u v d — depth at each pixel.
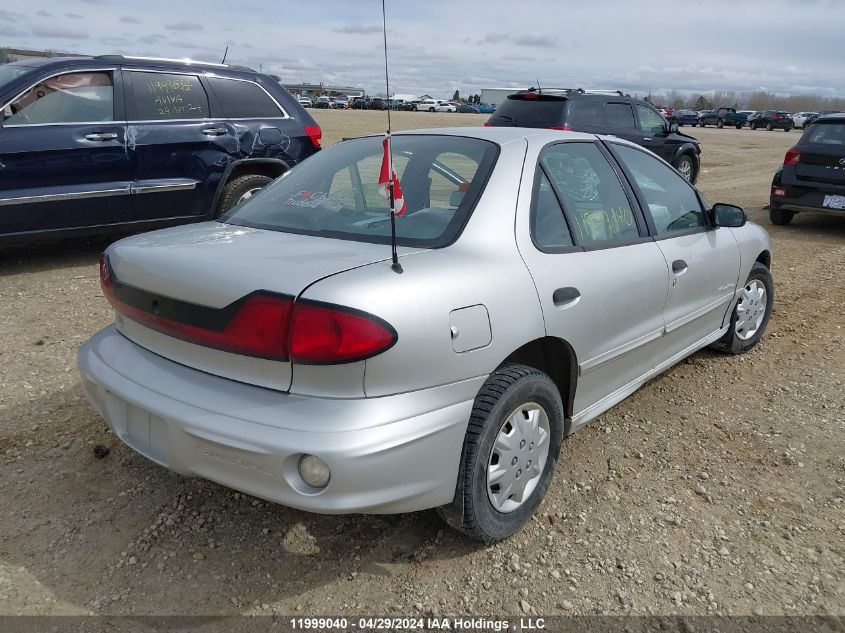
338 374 2.19
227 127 7.04
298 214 3.02
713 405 4.15
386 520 2.93
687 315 3.94
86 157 6.20
